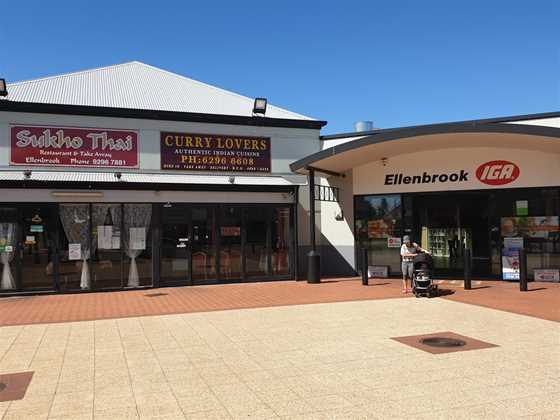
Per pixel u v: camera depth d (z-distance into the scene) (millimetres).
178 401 5680
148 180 16344
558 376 6379
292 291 14609
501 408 5312
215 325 9859
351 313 10922
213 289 15328
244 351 7832
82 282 15102
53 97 16406
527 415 5121
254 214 17062
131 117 16500
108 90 18000
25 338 8969
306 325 9727
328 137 18656
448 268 17734
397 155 17688
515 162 16312
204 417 5207
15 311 11859
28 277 14688
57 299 13820
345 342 8297
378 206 18234
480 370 6652
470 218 17406
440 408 5336
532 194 16234
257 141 17859
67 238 15094
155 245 15875
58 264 14930
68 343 8547
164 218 16062
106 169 16172
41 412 5414
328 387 6074
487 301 12219
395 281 16719
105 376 6656
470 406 5379
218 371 6805
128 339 8773
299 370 6793
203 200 16422
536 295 13078
